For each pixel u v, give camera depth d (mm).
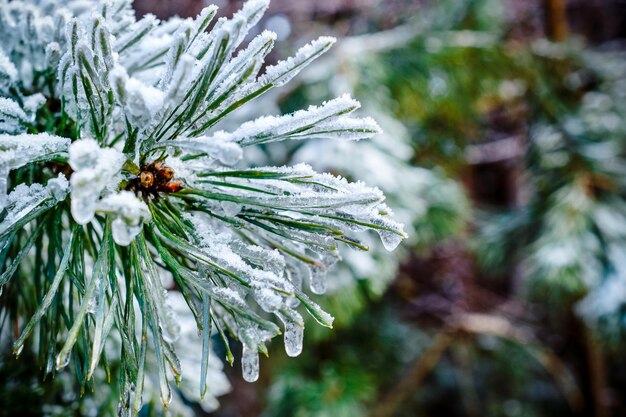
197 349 424
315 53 298
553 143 1234
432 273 1644
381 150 860
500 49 1092
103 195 294
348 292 778
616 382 1748
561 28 1216
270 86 300
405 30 1131
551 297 1223
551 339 1568
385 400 1304
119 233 271
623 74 1220
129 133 297
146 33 335
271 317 831
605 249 1123
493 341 1547
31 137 291
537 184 1274
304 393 984
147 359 407
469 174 1675
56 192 295
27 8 338
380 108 927
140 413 397
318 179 307
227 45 286
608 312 1094
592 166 1191
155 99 281
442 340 1428
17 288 356
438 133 1294
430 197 1012
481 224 1419
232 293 293
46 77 347
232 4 1139
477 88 1148
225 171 310
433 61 1040
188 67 272
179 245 298
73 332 278
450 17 1170
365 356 1168
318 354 1088
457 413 1776
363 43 1002
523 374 1596
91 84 296
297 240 309
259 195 309
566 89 1239
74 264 311
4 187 280
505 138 1832
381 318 1311
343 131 302
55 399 391
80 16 348
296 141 857
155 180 309
